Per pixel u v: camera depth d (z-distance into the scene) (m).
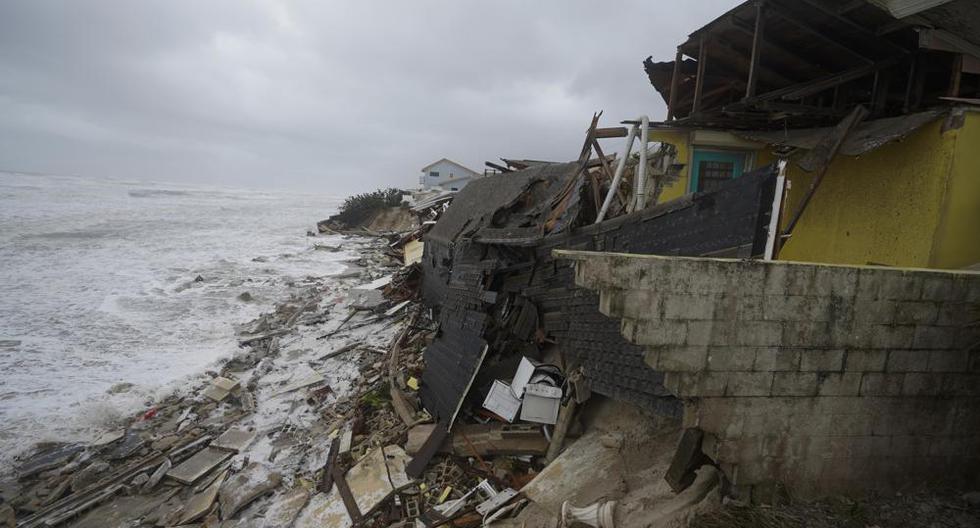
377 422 9.16
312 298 18.95
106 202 57.25
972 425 4.33
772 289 3.95
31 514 7.29
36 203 48.44
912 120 5.33
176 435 9.31
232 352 13.31
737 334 3.96
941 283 4.09
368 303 16.91
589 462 6.20
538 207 9.38
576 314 7.16
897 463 4.29
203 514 7.19
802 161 5.88
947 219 5.16
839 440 4.19
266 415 10.03
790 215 7.27
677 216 5.36
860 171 6.18
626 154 6.93
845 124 5.37
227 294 19.30
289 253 29.36
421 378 10.10
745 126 7.80
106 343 13.62
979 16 4.41
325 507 7.05
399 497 7.05
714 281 3.88
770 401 4.07
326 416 9.77
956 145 5.04
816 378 4.09
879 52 6.04
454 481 7.17
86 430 9.40
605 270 3.79
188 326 15.41
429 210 26.09
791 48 6.58
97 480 8.02
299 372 12.15
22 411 9.83
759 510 4.05
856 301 4.05
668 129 7.89
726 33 6.80
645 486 5.17
